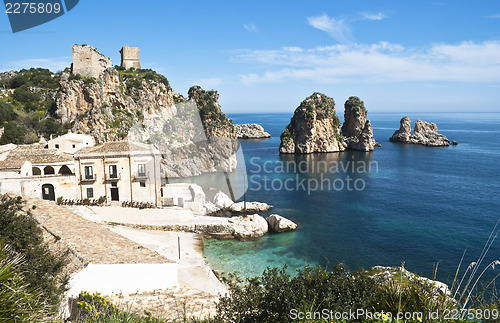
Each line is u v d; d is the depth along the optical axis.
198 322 10.49
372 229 51.69
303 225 52.59
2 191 39.19
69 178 41.16
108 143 43.50
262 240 45.12
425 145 178.88
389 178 94.50
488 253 43.00
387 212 61.34
